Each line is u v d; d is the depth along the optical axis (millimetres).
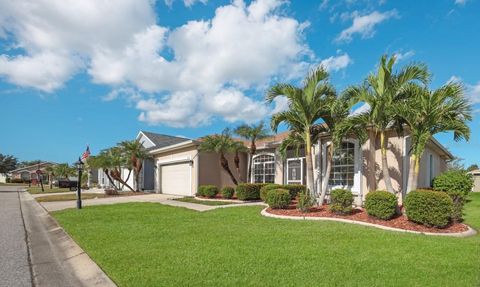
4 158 92000
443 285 5184
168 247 7695
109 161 28578
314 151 16922
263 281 5387
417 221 10172
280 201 13234
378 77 11680
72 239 9062
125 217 12797
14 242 9234
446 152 20812
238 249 7398
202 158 23172
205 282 5375
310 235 8828
